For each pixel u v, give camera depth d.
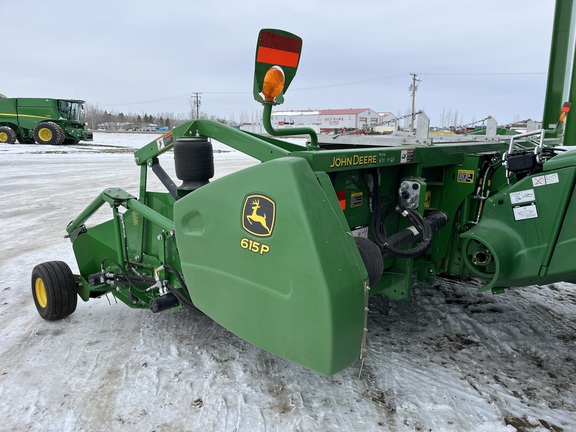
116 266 3.81
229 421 2.54
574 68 4.18
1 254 5.78
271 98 2.28
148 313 3.98
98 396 2.78
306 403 2.68
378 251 2.57
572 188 2.47
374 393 2.77
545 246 2.60
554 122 4.46
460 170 3.38
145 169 3.83
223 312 2.40
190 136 3.05
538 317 3.76
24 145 24.94
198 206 2.40
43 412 2.64
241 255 2.24
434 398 2.71
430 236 2.89
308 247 1.98
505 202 2.77
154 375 2.98
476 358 3.15
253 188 2.15
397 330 3.56
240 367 3.05
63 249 5.99
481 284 4.45
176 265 3.31
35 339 3.52
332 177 2.71
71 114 27.03
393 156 2.78
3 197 9.93
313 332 2.03
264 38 2.18
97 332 3.62
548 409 2.62
